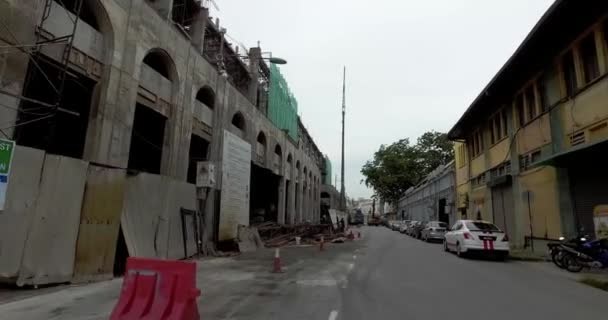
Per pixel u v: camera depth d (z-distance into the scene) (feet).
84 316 21.15
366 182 246.88
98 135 41.68
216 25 85.10
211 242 61.93
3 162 27.50
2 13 31.24
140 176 41.86
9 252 27.58
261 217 118.83
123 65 45.70
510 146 69.97
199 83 66.69
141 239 40.29
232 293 28.37
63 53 37.65
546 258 50.88
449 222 124.06
